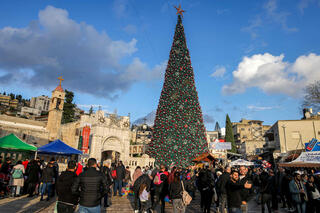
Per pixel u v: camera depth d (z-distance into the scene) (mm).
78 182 5008
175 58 31219
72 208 5508
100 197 5145
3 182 11445
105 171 10844
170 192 7430
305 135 33062
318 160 15367
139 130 49219
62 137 31078
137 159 25766
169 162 26062
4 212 8211
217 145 34125
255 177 12867
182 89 29266
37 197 12078
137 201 8531
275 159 32531
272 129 38375
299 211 8508
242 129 70812
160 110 29234
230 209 5910
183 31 33312
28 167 13609
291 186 8727
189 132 27469
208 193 8969
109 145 26469
